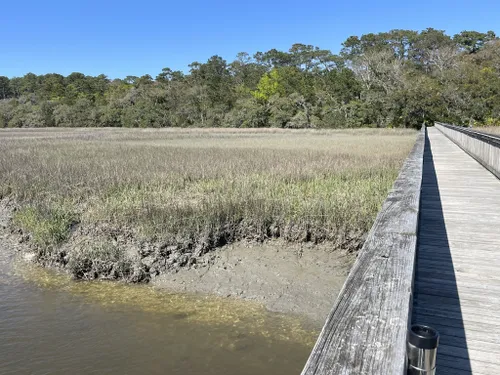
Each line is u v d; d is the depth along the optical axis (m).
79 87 93.44
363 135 35.25
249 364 4.55
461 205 6.28
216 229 7.55
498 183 8.18
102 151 19.17
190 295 6.34
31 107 76.94
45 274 7.08
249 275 6.75
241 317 5.70
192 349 4.85
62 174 11.77
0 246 8.27
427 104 48.50
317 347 1.16
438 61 66.81
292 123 54.44
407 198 3.34
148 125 63.31
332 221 7.46
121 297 6.26
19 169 12.82
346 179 10.86
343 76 55.16
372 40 77.75
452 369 2.20
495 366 2.22
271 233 7.73
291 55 84.44
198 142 26.50
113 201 8.94
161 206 8.33
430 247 4.31
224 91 67.38
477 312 2.85
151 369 4.42
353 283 1.61
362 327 1.26
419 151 7.87
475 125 46.75
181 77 82.50
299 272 6.77
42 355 4.67
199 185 10.34
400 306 1.40
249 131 45.00
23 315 5.65
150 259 7.12
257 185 9.89
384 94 54.38
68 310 5.83
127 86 84.69
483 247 4.28
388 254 1.96
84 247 7.36
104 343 4.95
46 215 8.53
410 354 1.20
